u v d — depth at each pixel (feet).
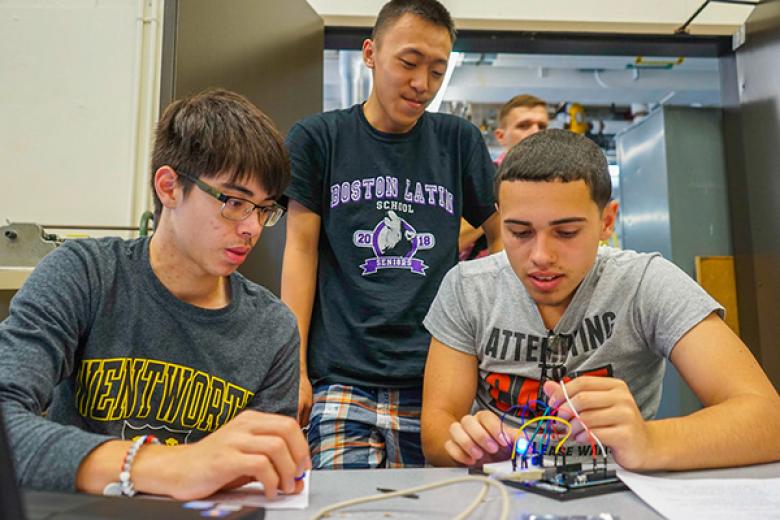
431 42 4.38
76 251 2.79
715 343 2.96
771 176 7.18
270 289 5.64
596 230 2.94
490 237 5.04
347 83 10.32
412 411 4.22
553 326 3.41
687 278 3.31
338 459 4.01
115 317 2.76
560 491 1.99
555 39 7.53
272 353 3.05
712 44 7.85
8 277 4.26
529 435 2.57
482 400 3.63
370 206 4.56
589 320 3.35
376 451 4.11
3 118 5.78
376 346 4.25
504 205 2.94
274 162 2.73
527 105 8.34
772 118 7.07
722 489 2.07
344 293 4.46
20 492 1.15
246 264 5.30
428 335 4.42
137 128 5.84
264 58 5.81
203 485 1.88
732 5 7.57
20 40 5.87
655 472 2.34
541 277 2.91
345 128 4.73
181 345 2.84
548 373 3.35
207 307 2.95
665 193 8.69
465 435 2.57
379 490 2.07
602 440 2.31
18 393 2.20
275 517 1.76
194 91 4.85
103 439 2.02
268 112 5.83
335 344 4.34
